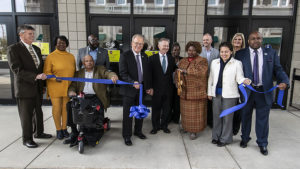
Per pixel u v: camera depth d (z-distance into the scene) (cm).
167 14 435
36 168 227
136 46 271
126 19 439
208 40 324
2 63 453
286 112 432
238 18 433
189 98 281
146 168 230
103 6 435
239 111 304
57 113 288
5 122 358
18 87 252
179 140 299
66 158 246
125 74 274
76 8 430
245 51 261
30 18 440
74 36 441
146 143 289
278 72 252
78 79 267
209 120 356
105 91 285
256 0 429
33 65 261
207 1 425
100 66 296
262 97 255
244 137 276
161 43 294
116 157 251
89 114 242
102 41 447
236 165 237
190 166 234
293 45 435
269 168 232
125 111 278
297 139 306
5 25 442
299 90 442
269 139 305
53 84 281
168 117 325
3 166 229
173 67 317
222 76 265
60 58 283
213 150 270
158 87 303
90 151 264
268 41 441
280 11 431
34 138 296
